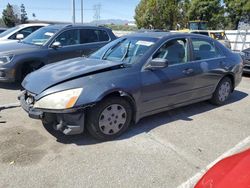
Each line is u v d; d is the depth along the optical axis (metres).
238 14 35.06
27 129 4.33
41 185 3.00
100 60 4.60
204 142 4.11
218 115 5.29
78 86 3.70
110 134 4.03
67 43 7.30
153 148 3.86
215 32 17.95
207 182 2.09
